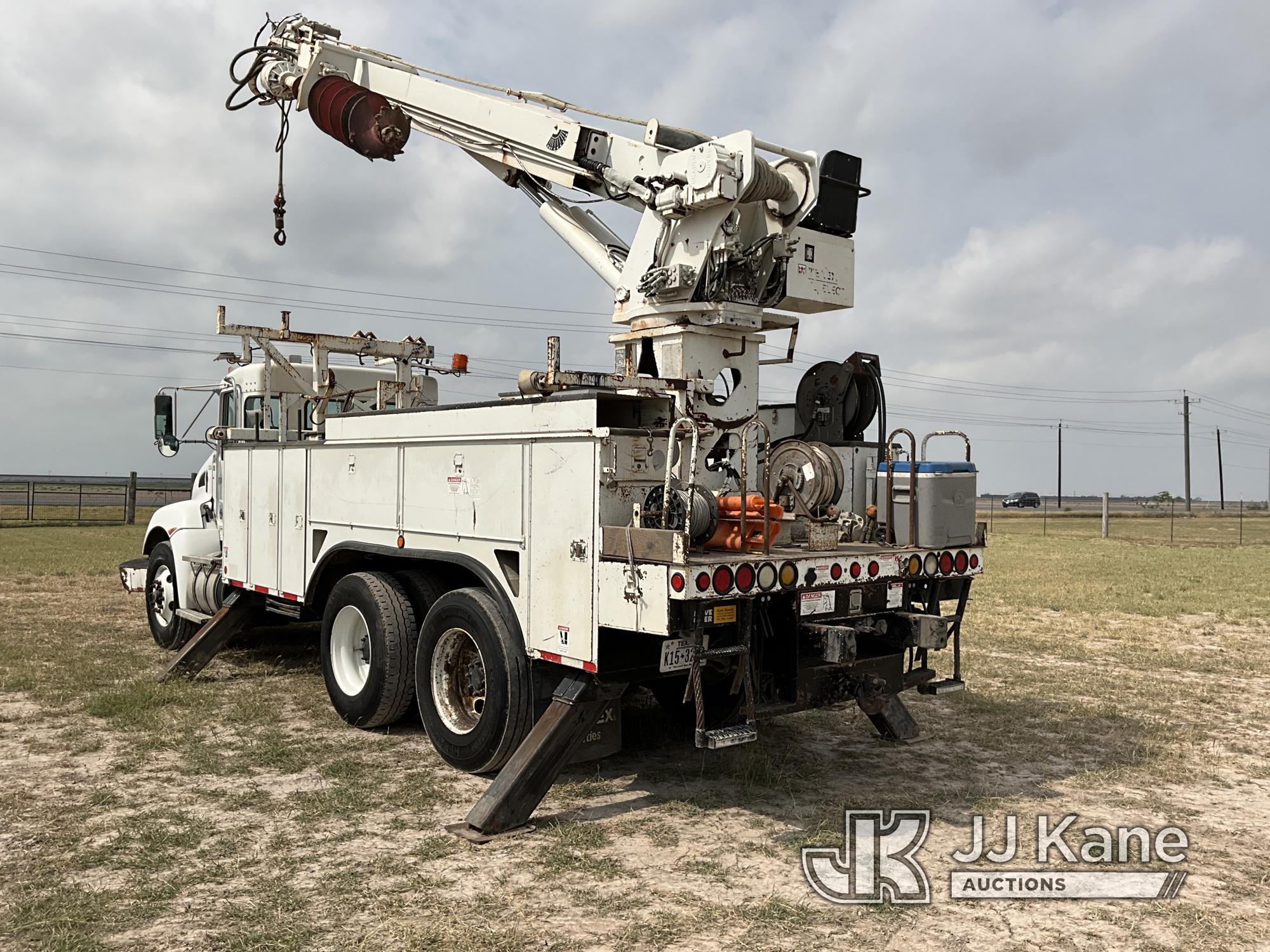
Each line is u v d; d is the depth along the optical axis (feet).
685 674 16.93
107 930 11.62
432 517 19.25
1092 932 11.83
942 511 17.62
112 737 20.38
